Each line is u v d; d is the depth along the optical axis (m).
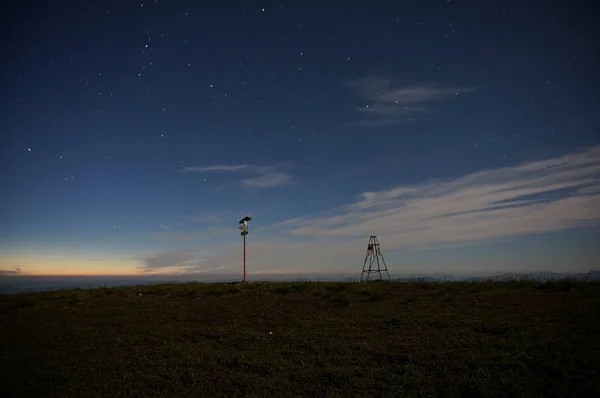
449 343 10.41
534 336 10.45
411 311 14.27
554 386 7.75
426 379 8.34
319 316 14.31
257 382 8.70
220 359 10.17
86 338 12.52
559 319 11.88
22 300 19.56
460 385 7.95
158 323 14.28
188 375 9.16
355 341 11.07
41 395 8.34
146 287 24.19
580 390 7.53
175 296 20.50
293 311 15.48
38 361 10.46
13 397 8.23
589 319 11.73
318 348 10.65
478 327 11.63
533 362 8.71
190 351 10.88
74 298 19.92
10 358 10.73
